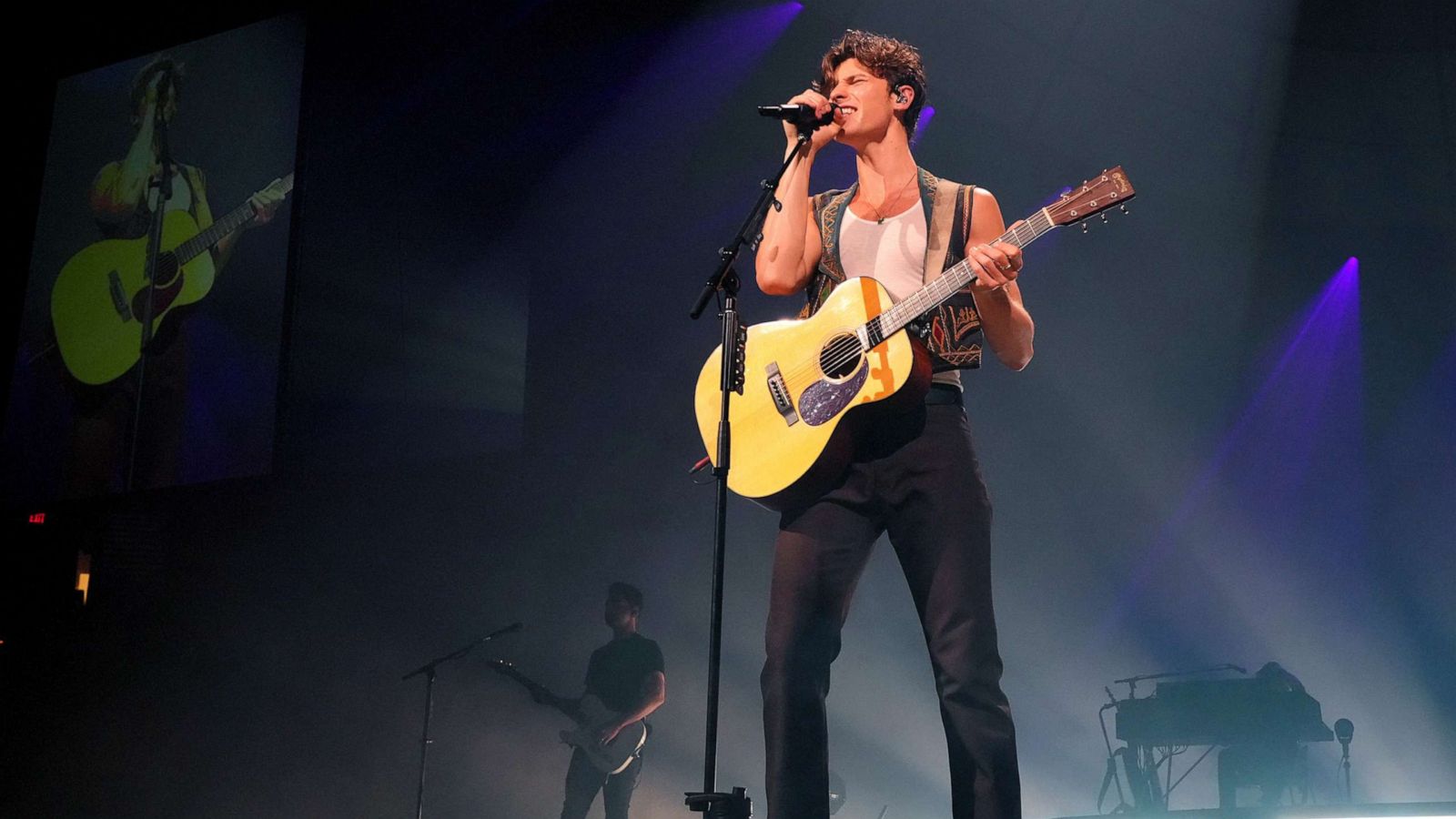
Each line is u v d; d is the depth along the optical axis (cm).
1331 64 658
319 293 718
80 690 803
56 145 788
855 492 234
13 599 820
